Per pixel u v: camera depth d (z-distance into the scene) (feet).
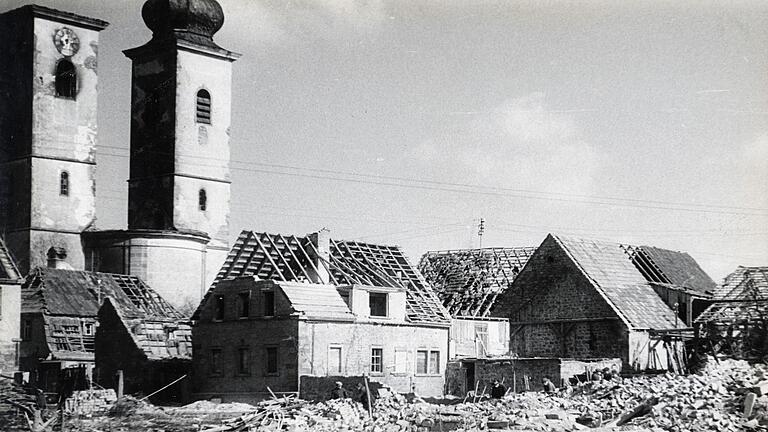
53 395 217.36
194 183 299.17
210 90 303.07
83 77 286.46
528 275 236.22
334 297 204.44
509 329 235.40
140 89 303.68
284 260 214.07
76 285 252.83
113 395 200.44
